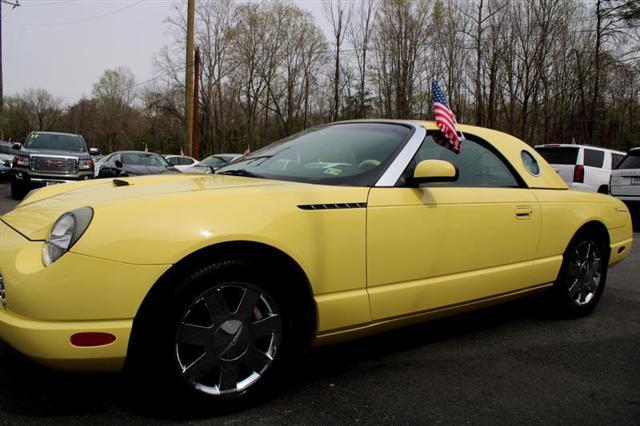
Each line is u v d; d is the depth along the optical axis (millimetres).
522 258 3492
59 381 2594
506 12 27391
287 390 2652
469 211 3123
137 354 2213
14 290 2096
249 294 2365
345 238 2592
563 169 11680
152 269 2102
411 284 2861
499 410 2523
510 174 3600
